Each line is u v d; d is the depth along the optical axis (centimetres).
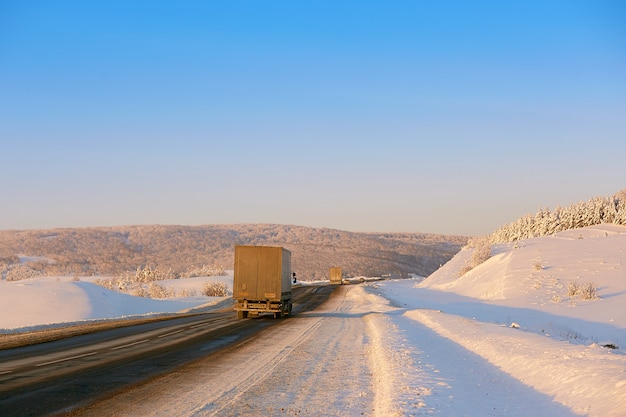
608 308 3075
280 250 3275
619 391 820
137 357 1526
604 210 7812
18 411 855
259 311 3269
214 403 939
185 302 5459
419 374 1142
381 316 3031
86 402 929
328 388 1093
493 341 1589
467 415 824
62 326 2706
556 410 838
